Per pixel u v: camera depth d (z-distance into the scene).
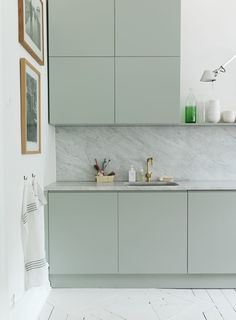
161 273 2.56
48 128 2.70
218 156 3.05
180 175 3.05
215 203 2.52
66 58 2.67
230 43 3.03
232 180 3.05
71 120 2.69
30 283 1.87
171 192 2.52
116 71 2.67
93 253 2.54
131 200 2.52
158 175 3.05
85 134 3.04
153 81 2.67
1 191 1.58
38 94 2.26
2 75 1.58
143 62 2.67
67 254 2.54
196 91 3.04
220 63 3.03
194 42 3.03
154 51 2.66
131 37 2.66
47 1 2.64
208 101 2.92
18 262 1.79
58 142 3.04
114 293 2.52
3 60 1.58
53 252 2.53
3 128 1.58
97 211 2.53
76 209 2.52
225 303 2.35
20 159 1.85
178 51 2.66
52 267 2.54
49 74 2.67
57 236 2.53
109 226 2.53
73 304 2.34
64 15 2.64
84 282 2.63
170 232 2.53
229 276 2.61
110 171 3.04
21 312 1.83
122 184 2.77
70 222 2.53
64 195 2.52
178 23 2.64
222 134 3.05
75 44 2.66
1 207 1.58
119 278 2.62
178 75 2.67
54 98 2.68
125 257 2.54
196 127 3.05
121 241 2.54
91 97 2.69
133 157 3.05
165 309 2.25
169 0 2.64
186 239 2.53
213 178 3.05
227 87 3.04
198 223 2.53
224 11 3.03
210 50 3.03
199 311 2.22
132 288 2.62
